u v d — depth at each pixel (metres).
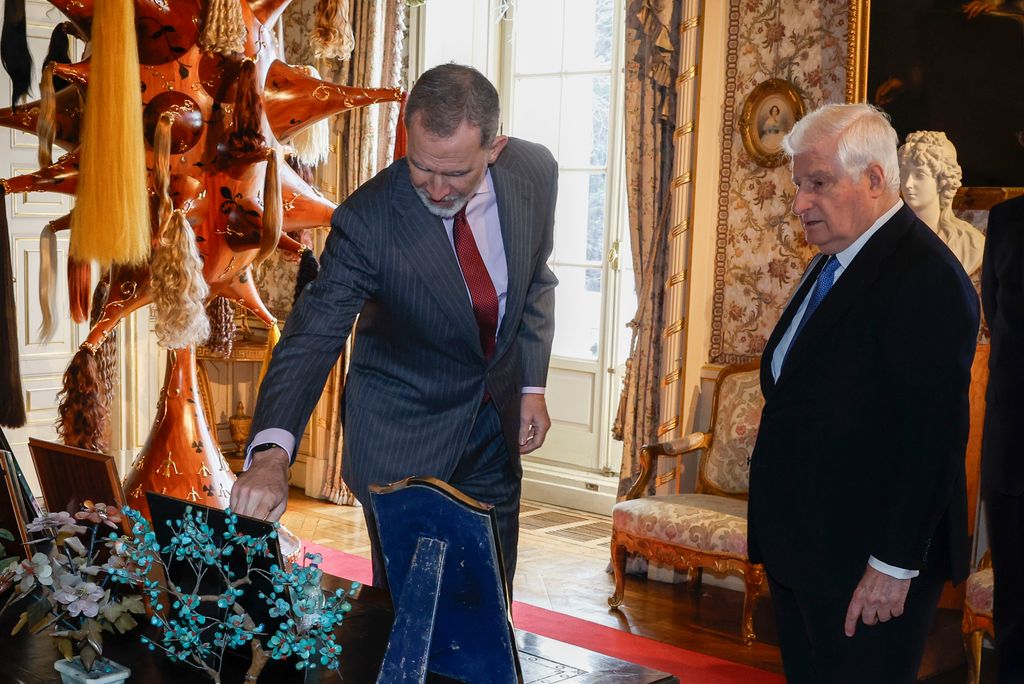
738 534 4.37
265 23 4.17
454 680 1.72
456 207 2.15
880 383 2.21
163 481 4.25
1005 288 2.95
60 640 1.80
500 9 7.05
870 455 2.22
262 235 4.04
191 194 4.04
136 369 6.65
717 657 4.25
